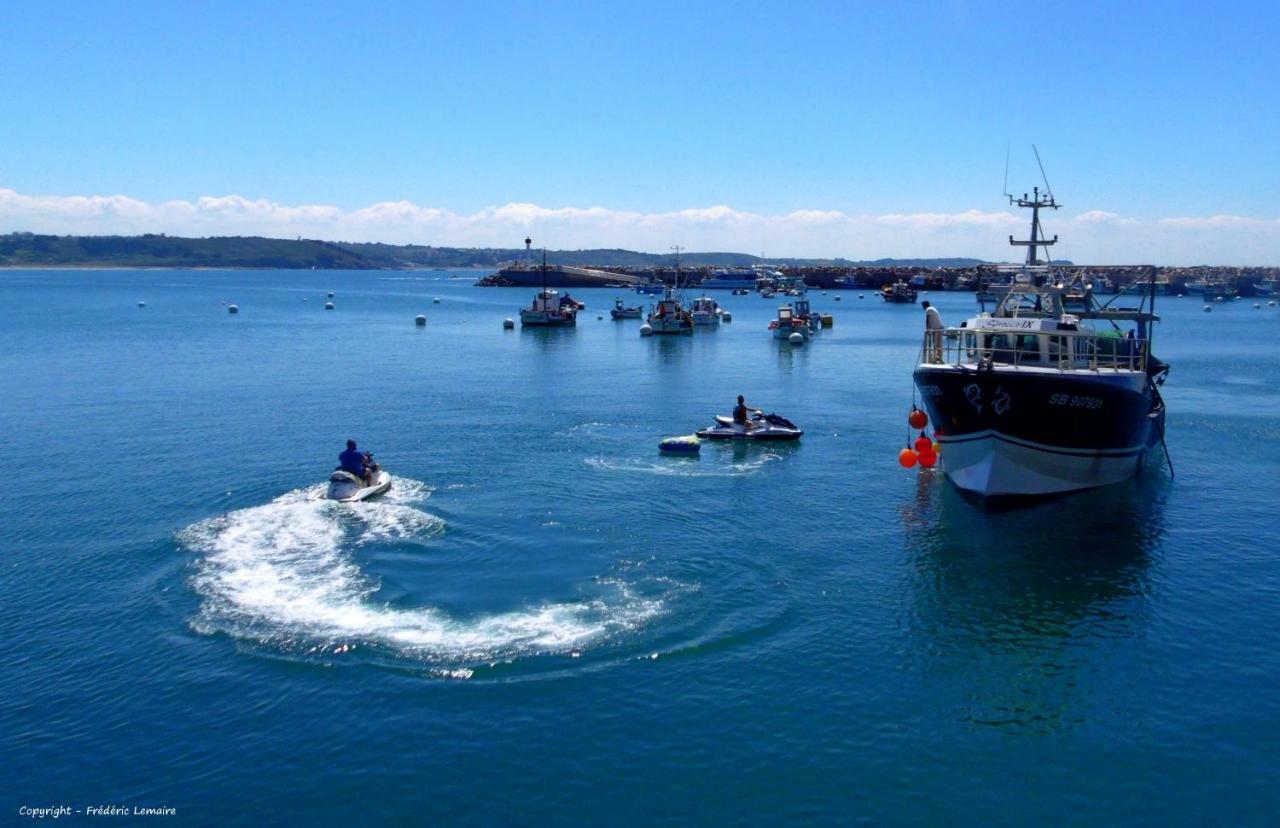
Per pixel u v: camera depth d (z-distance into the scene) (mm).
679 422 51062
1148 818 16359
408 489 35062
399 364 80438
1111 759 18062
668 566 27000
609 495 34844
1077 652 22469
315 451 42094
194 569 26078
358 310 170125
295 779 16875
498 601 24047
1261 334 126625
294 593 24422
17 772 17062
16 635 22234
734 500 34500
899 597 25516
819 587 26016
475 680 20125
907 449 37781
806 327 115562
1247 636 23375
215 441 44375
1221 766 17859
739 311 183625
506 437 46125
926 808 16484
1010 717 19469
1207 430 50812
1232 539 30797
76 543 28500
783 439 46250
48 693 19656
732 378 72562
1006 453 34156
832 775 17312
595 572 26297
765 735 18500
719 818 16062
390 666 20641
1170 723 19344
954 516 32969
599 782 16906
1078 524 32375
